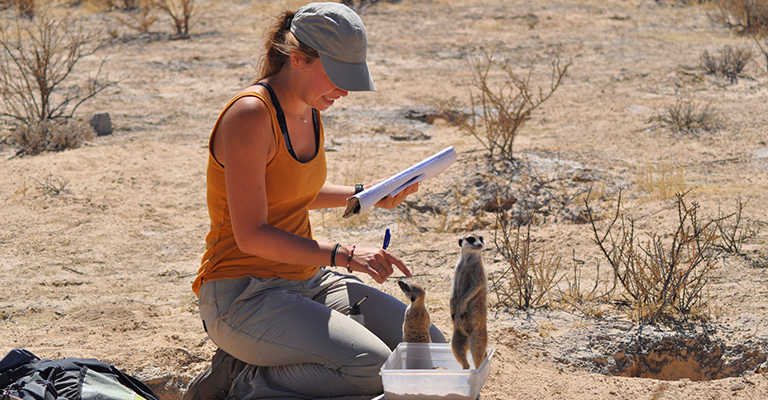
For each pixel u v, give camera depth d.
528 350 4.07
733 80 13.29
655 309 4.47
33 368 2.86
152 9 20.84
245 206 3.02
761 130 9.96
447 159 3.48
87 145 9.82
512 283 4.98
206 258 3.32
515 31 18.28
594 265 5.52
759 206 6.61
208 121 11.06
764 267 5.15
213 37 17.69
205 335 4.38
